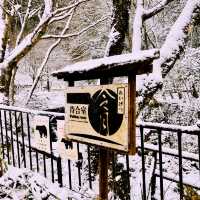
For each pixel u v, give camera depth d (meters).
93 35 18.09
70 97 3.07
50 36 9.06
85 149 6.30
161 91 15.23
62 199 3.68
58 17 8.54
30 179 4.25
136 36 6.76
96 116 2.76
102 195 2.89
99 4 16.98
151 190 4.43
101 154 2.89
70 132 3.06
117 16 6.76
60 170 3.95
